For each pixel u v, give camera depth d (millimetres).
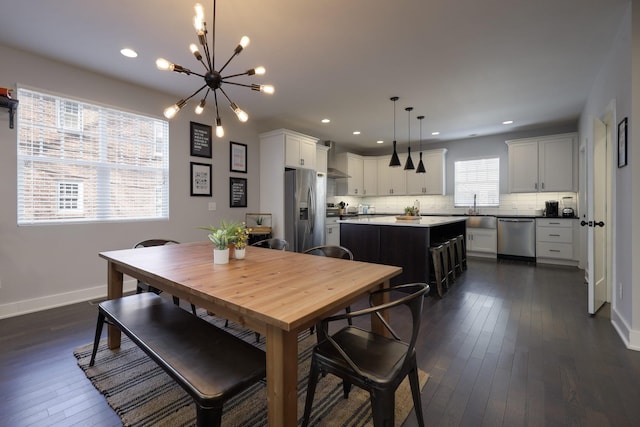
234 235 1969
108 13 2230
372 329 1759
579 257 4805
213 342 1457
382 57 2893
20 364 1952
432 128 5504
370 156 7473
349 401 1621
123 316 1761
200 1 2082
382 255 3871
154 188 3785
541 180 5285
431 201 6848
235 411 1542
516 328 2527
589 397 1632
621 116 2430
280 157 4824
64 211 3104
